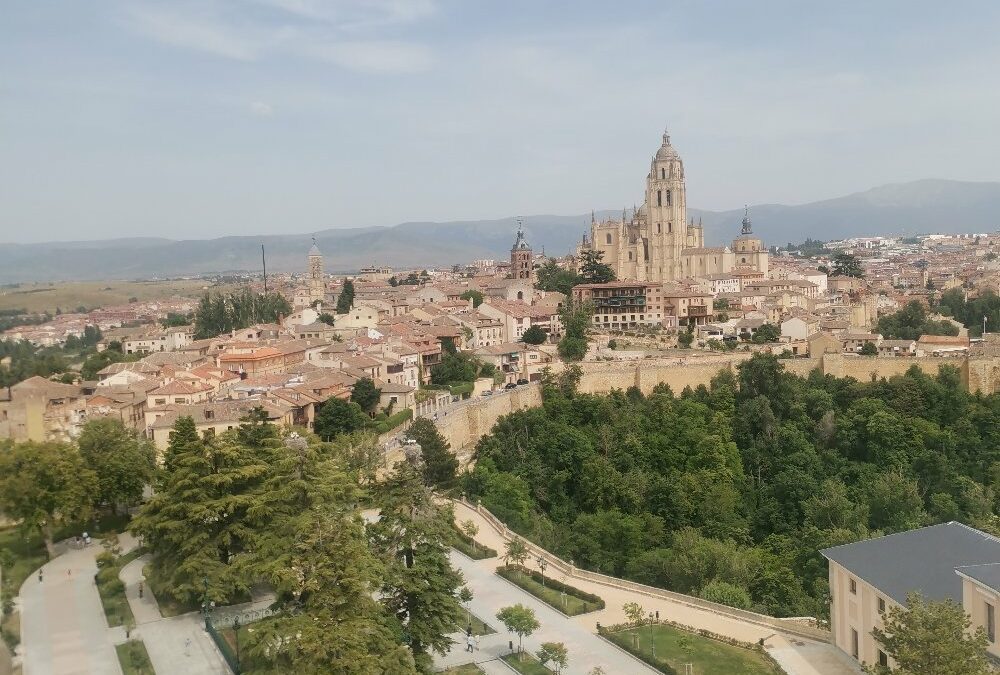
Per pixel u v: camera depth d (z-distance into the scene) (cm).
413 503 8419
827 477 18075
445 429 17588
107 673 8606
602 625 10144
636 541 15012
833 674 8956
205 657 8900
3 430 16550
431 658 8281
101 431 13638
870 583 8875
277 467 10338
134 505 14062
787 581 13788
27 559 12019
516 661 9100
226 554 10450
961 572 7950
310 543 7512
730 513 16900
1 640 9075
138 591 10806
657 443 18762
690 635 9869
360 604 7412
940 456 17938
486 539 13312
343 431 16750
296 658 6944
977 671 6750
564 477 17325
